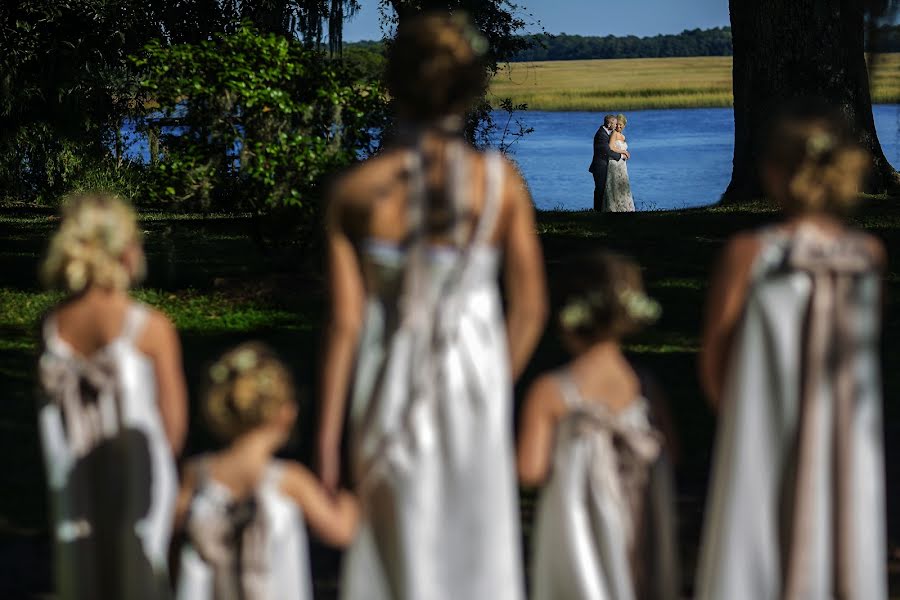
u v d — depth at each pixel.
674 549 3.24
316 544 4.75
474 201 2.81
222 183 11.20
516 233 2.90
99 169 21.92
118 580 3.17
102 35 20.81
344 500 3.14
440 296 2.81
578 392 3.12
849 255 2.84
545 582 3.20
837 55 17.97
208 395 3.00
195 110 10.98
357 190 2.80
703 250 13.41
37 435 6.40
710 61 134.88
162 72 10.91
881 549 2.96
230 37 11.05
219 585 3.01
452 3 17.38
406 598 2.84
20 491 5.47
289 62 11.07
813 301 2.81
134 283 11.28
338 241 2.85
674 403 6.93
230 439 3.06
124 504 3.12
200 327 9.52
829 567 2.88
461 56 2.80
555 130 46.72
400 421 2.81
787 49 17.98
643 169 31.33
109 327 3.10
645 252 13.38
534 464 3.12
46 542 4.81
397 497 2.83
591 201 24.48
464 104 2.88
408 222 2.78
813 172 2.81
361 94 11.44
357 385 2.87
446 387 2.80
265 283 11.12
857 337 2.86
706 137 42.88
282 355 8.49
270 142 10.95
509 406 2.93
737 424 2.88
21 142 21.34
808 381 2.82
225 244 14.37
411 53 2.79
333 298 2.84
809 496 2.83
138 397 3.12
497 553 2.87
